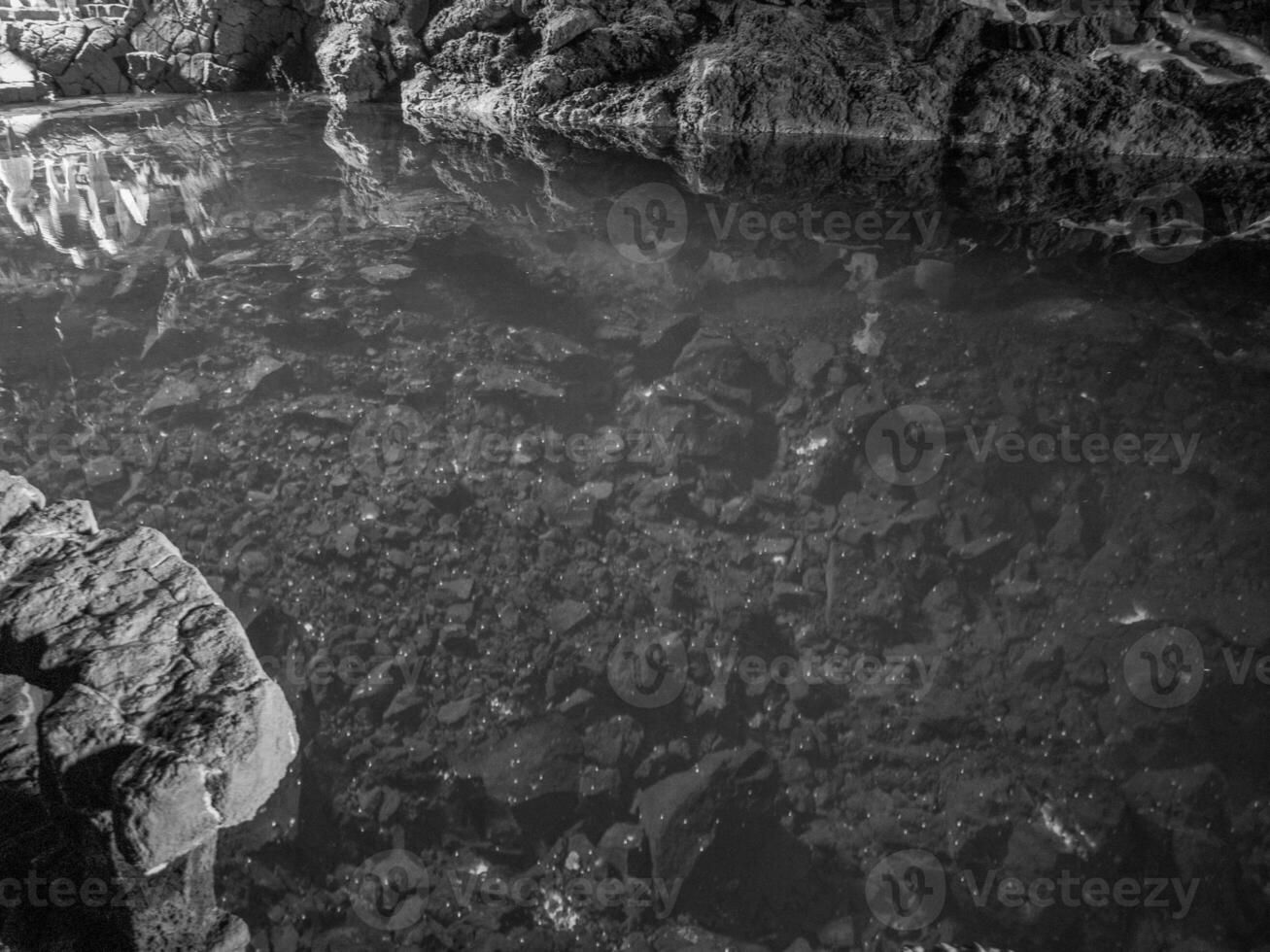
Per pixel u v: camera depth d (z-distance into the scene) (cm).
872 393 368
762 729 254
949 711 257
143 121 859
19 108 930
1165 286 473
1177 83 854
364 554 299
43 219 550
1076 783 241
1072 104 859
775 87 877
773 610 284
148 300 433
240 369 380
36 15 1004
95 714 182
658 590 290
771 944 213
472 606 284
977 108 868
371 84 996
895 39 905
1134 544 297
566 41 932
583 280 465
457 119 923
